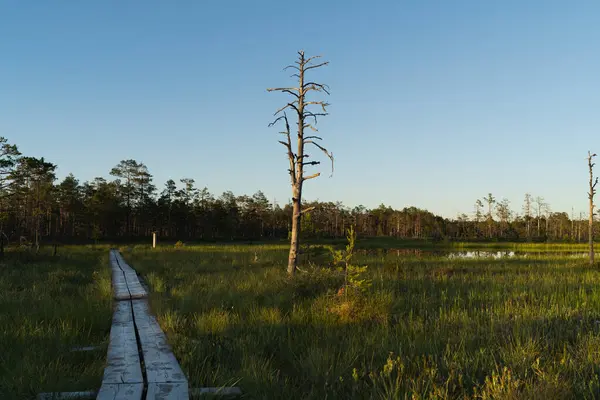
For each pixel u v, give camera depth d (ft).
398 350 20.70
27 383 15.88
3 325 24.67
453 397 14.83
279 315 29.04
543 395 14.26
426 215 383.24
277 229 353.92
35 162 131.85
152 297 36.55
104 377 16.58
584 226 361.71
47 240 209.77
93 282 51.24
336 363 18.33
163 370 17.58
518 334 22.62
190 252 112.06
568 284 46.55
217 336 24.09
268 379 16.87
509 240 307.37
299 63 52.65
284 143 52.60
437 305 33.83
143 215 264.93
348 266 34.40
